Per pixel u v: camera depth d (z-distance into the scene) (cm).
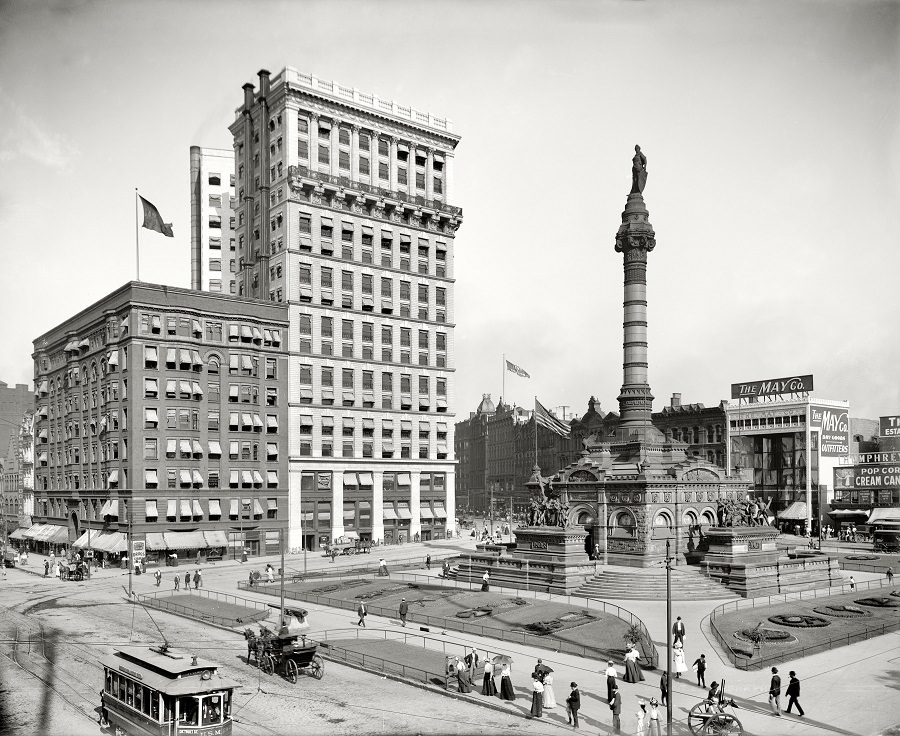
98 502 10900
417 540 12719
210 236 14200
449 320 13562
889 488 12912
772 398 13938
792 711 3744
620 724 3591
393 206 12888
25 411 16875
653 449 8881
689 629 5469
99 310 11125
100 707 3741
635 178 9138
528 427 19638
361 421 12319
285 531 11338
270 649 4531
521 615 6031
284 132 12062
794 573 7631
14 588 8200
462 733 3491
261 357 11388
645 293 9200
